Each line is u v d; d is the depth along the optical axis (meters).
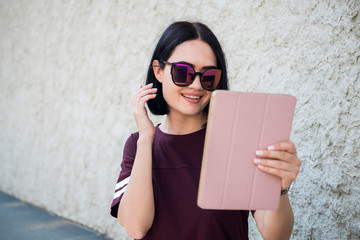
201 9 2.96
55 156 4.72
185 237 1.39
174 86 1.42
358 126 1.93
